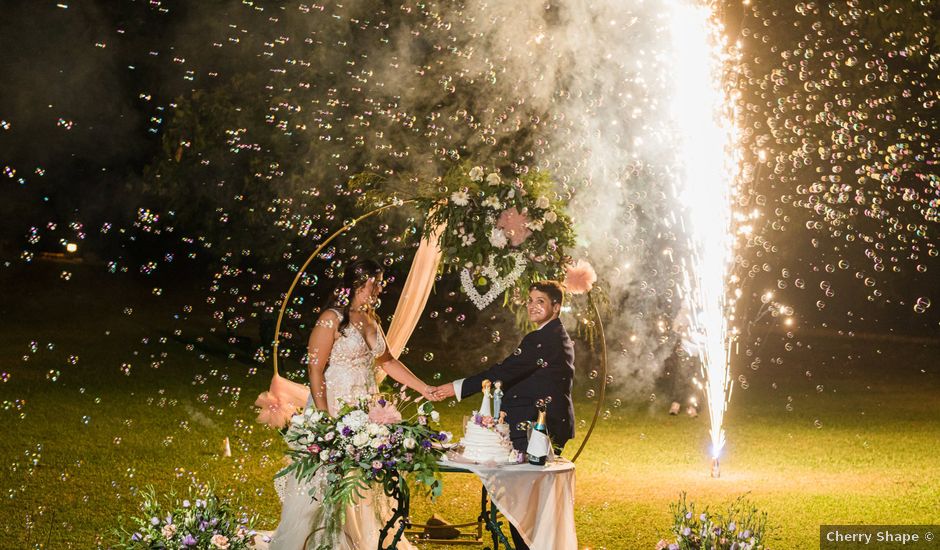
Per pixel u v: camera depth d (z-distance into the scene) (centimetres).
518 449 480
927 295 2047
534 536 441
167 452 773
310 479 435
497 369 494
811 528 591
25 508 575
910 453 880
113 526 536
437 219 548
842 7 1216
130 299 2125
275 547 473
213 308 2088
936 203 1282
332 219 1255
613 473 771
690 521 455
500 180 544
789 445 921
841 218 1391
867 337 2055
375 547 481
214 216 1332
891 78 1247
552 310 507
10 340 1542
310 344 498
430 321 2006
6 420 880
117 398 1059
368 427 427
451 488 694
